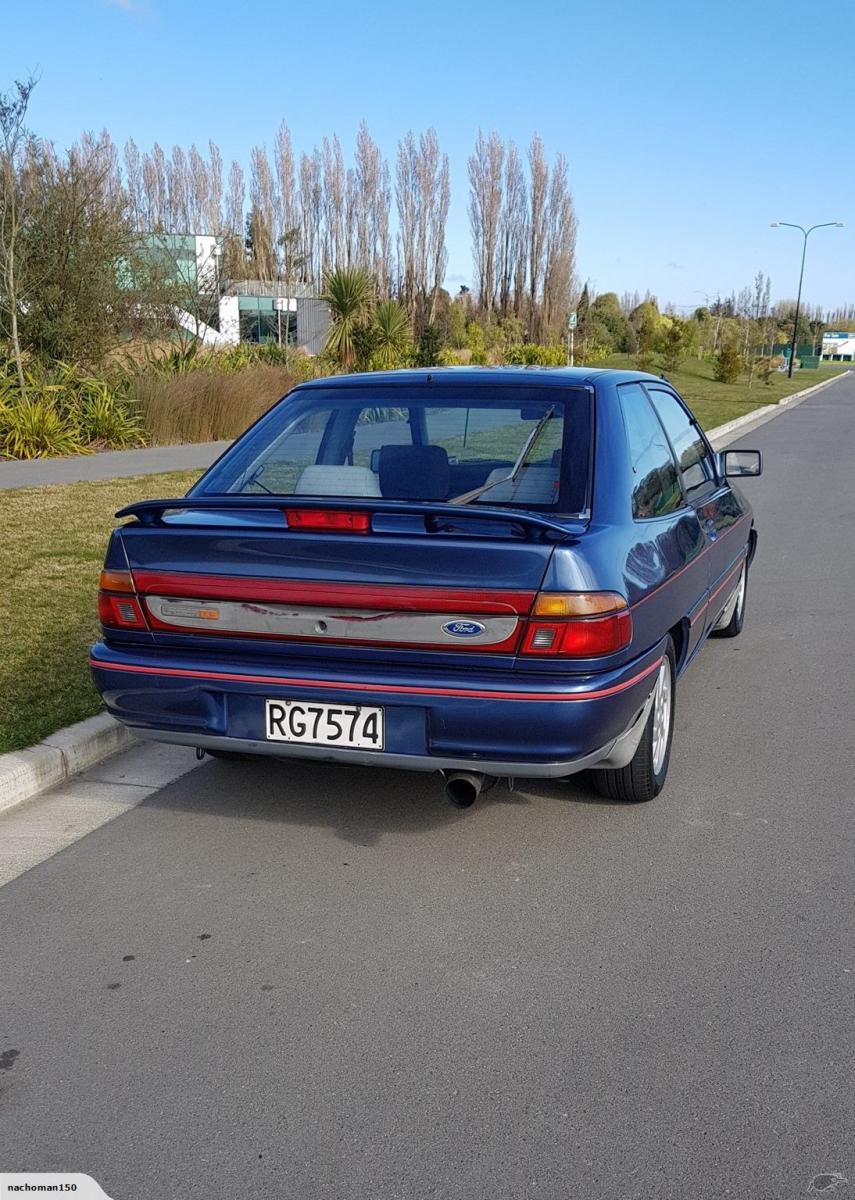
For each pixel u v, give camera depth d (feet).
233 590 10.73
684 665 14.44
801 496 43.47
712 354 208.23
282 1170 7.10
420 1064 8.19
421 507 10.16
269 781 13.70
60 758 13.69
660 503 13.19
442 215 185.37
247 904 10.66
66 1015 8.84
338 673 10.53
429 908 10.57
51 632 19.39
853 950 9.78
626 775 12.66
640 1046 8.39
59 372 53.57
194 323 79.05
